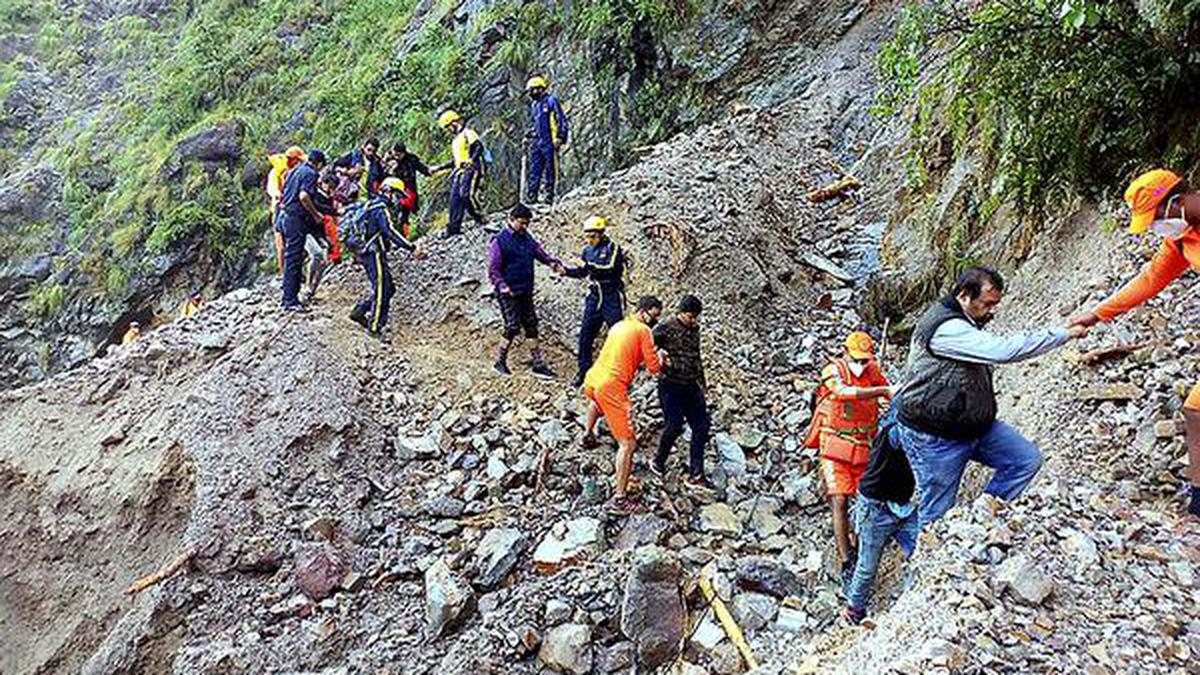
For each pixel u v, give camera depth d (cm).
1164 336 546
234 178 2133
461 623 625
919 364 464
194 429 785
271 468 742
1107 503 445
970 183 856
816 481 722
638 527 674
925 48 945
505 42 1767
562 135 1195
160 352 887
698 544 666
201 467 752
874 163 1123
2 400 885
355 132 1973
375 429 779
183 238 2089
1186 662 348
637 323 689
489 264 853
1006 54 649
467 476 740
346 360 830
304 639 634
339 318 903
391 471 752
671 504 698
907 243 942
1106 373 548
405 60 1947
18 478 828
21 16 3225
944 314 455
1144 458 477
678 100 1498
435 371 840
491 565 651
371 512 718
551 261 855
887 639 389
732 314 950
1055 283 675
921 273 888
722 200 1073
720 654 561
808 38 1425
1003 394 626
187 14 3070
